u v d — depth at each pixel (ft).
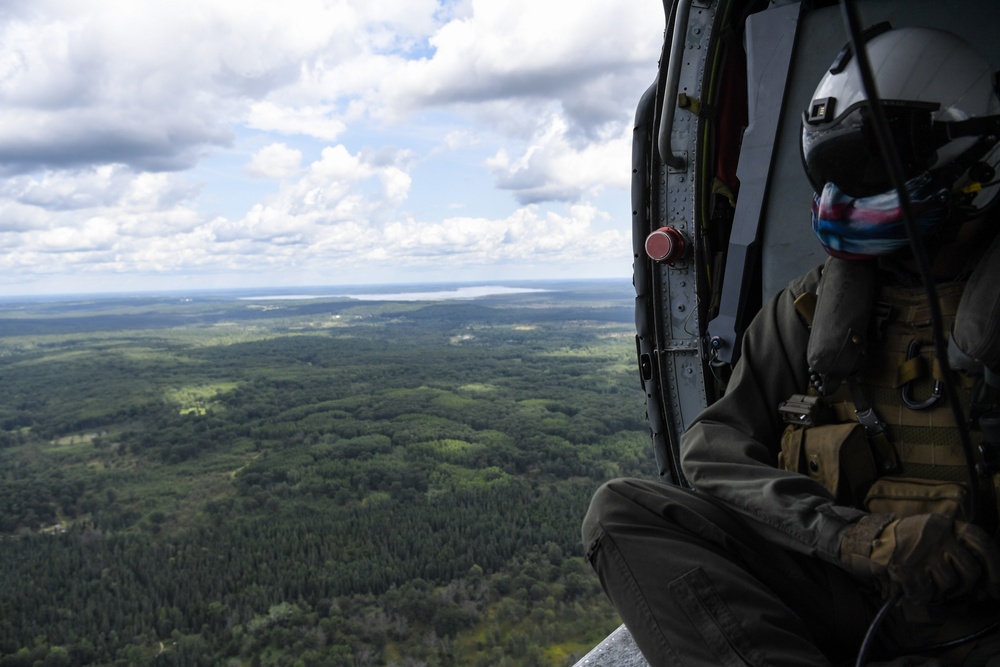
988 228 4.29
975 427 4.08
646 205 9.63
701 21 9.09
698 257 9.13
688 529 4.62
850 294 4.52
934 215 4.05
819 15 7.97
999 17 6.80
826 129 4.18
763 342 5.20
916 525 3.78
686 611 4.24
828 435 4.53
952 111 3.95
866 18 7.54
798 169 8.11
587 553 4.73
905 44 4.07
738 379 5.19
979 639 4.13
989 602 4.14
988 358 3.80
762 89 8.30
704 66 9.05
